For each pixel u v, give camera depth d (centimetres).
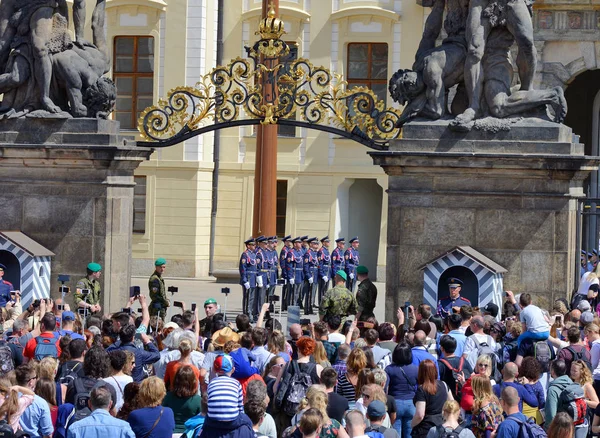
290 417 2255
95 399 1906
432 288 3341
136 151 3603
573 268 3403
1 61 3600
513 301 3175
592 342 2603
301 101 3525
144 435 1952
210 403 1881
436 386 2214
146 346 2562
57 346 2534
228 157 6838
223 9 6788
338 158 6731
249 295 4947
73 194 3591
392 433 1941
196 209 6738
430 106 3403
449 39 3425
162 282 3853
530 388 2288
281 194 6831
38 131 3569
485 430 2070
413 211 3406
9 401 1914
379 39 6650
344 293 3456
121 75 6850
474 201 3378
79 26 3628
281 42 3538
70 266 3594
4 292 3416
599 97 6488
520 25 3344
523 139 3334
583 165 3334
